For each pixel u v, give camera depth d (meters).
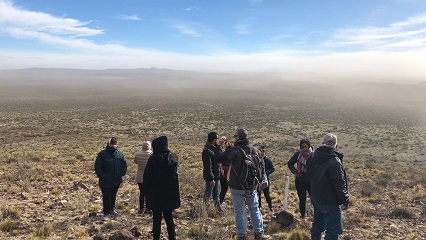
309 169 5.74
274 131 58.19
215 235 6.55
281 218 7.88
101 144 34.44
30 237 6.56
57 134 50.25
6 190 11.56
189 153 29.00
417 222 8.53
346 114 93.94
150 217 8.24
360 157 34.16
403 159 32.00
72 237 6.64
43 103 124.31
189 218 8.18
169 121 73.12
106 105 117.12
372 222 8.50
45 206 9.38
